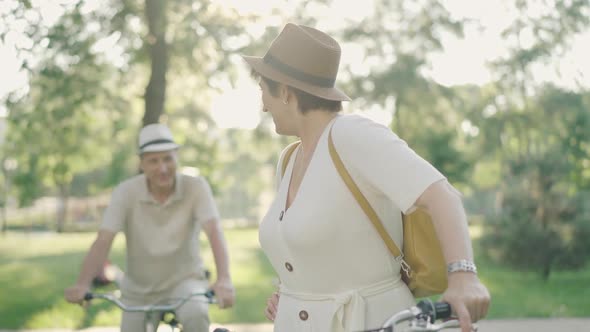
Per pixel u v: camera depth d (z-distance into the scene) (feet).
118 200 15.19
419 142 83.56
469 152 110.42
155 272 15.25
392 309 8.46
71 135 45.70
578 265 47.34
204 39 41.14
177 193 15.16
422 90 73.20
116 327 30.89
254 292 42.42
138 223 15.20
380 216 8.37
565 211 48.08
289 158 9.53
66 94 41.16
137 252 15.28
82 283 14.40
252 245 84.64
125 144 68.80
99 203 180.55
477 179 148.36
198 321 13.93
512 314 33.58
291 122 8.98
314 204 8.34
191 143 63.21
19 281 50.93
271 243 8.86
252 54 40.78
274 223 8.85
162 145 14.88
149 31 40.60
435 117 77.92
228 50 40.52
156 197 15.23
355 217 8.30
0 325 31.96
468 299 6.70
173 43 41.52
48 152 46.16
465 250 7.07
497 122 80.33
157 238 15.15
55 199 183.93
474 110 80.84
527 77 73.51
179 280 15.30
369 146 7.95
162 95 42.11
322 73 8.73
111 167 84.99
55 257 74.54
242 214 247.91
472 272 6.98
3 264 65.51
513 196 49.70
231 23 40.47
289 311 8.87
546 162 49.37
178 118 59.93
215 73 41.19
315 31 8.96
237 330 29.63
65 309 35.47
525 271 48.14
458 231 7.19
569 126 77.71
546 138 79.51
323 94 8.68
